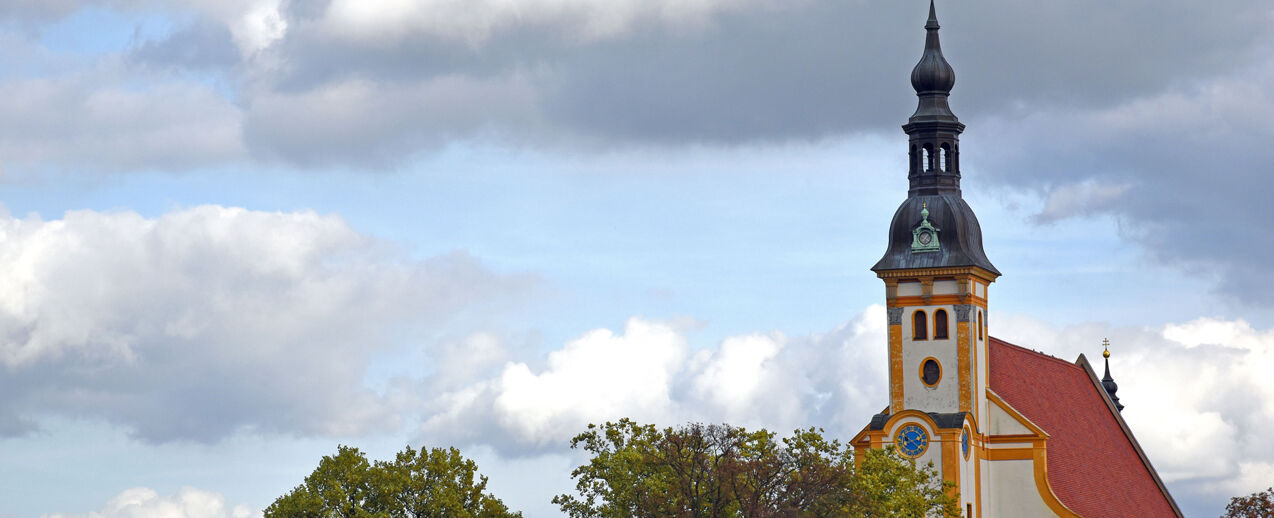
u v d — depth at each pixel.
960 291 175.25
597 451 181.62
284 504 181.75
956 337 175.38
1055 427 192.25
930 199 177.25
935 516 171.25
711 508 164.25
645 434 178.75
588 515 179.75
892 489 161.62
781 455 164.88
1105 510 190.62
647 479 170.25
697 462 167.25
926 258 175.62
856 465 178.75
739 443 166.88
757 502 161.75
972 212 178.25
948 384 175.25
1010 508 180.00
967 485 175.50
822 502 160.00
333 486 181.50
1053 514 179.00
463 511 181.12
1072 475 188.75
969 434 175.62
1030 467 179.75
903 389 175.88
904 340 176.38
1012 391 186.50
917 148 178.25
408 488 182.50
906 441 174.88
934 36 179.62
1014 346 195.75
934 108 178.25
